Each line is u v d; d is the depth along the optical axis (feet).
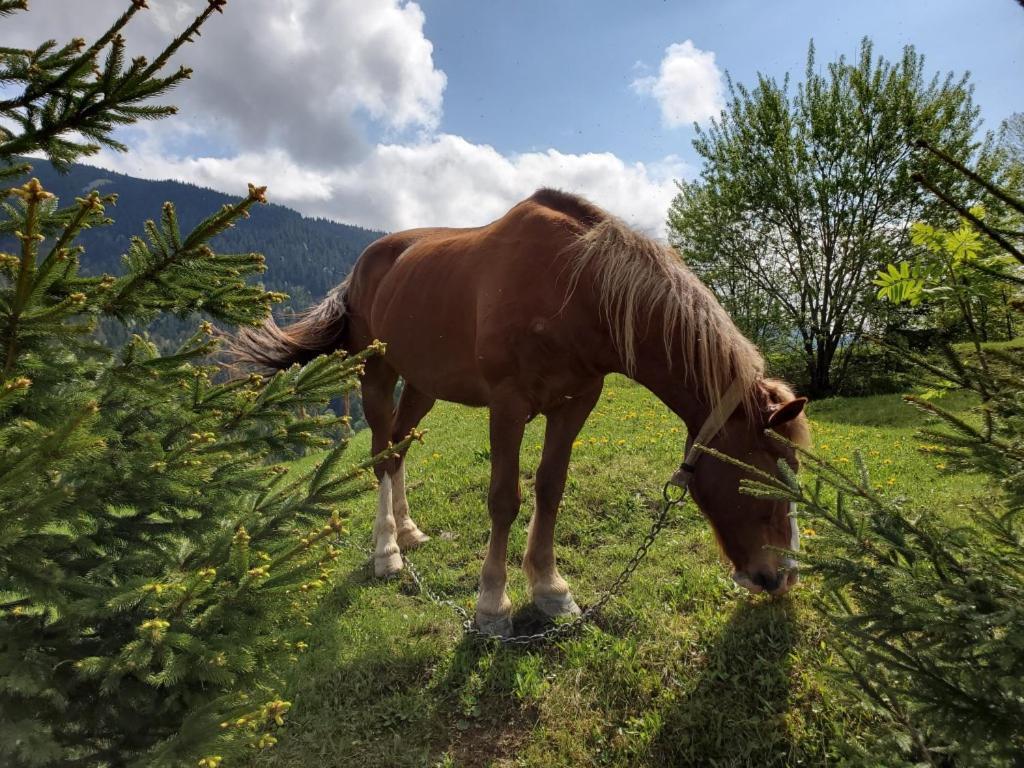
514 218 10.91
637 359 9.64
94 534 5.25
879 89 49.37
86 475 4.95
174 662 4.40
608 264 9.43
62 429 3.82
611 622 10.59
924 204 47.60
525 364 9.95
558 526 14.78
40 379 4.61
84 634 4.88
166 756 4.24
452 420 34.71
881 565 5.13
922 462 20.07
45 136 4.49
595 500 15.97
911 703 5.50
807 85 51.83
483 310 10.34
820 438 27.78
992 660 4.38
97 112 4.48
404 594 12.66
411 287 12.44
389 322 12.90
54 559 5.12
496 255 10.69
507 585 12.28
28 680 4.15
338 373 6.23
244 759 8.04
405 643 10.55
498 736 8.46
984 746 4.53
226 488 6.02
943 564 4.97
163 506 5.66
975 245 4.75
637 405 35.91
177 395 5.82
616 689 8.89
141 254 4.71
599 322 9.75
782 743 7.63
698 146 57.06
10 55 4.24
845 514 5.56
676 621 10.23
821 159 52.31
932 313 5.64
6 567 4.33
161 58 4.42
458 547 14.64
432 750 8.28
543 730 8.36
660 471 17.83
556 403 10.63
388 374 14.58
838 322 52.70
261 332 14.15
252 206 4.50
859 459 5.85
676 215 62.34
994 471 4.73
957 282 5.04
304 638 10.75
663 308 9.24
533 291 9.89
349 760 8.12
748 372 8.59
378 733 8.59
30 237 3.62
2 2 4.14
